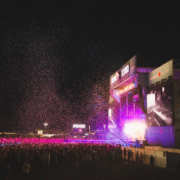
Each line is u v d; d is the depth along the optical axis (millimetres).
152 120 41281
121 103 64500
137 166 22469
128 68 52406
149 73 45219
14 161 18328
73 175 16953
